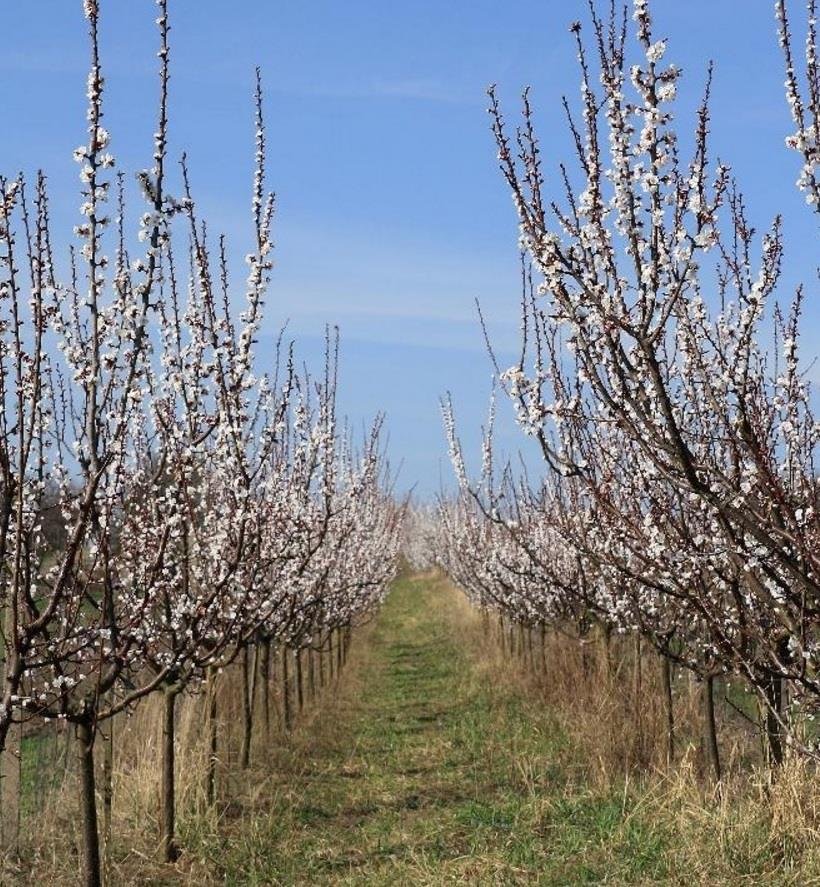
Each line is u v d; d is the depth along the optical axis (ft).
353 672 65.36
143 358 16.21
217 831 26.89
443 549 100.89
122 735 30.76
